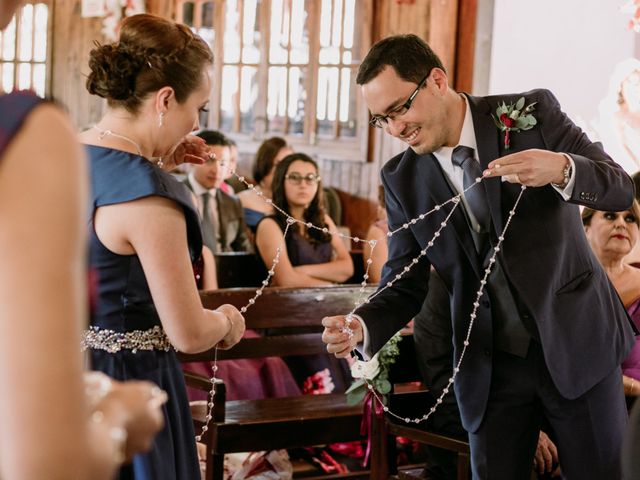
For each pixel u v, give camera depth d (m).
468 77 6.41
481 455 2.55
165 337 2.12
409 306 2.65
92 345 2.05
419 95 2.36
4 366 0.86
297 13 7.34
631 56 4.40
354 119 7.21
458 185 2.50
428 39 6.66
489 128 2.43
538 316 2.40
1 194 0.89
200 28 7.66
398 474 3.25
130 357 2.06
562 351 2.43
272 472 4.01
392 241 2.70
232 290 3.70
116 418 0.92
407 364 3.29
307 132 7.37
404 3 6.80
